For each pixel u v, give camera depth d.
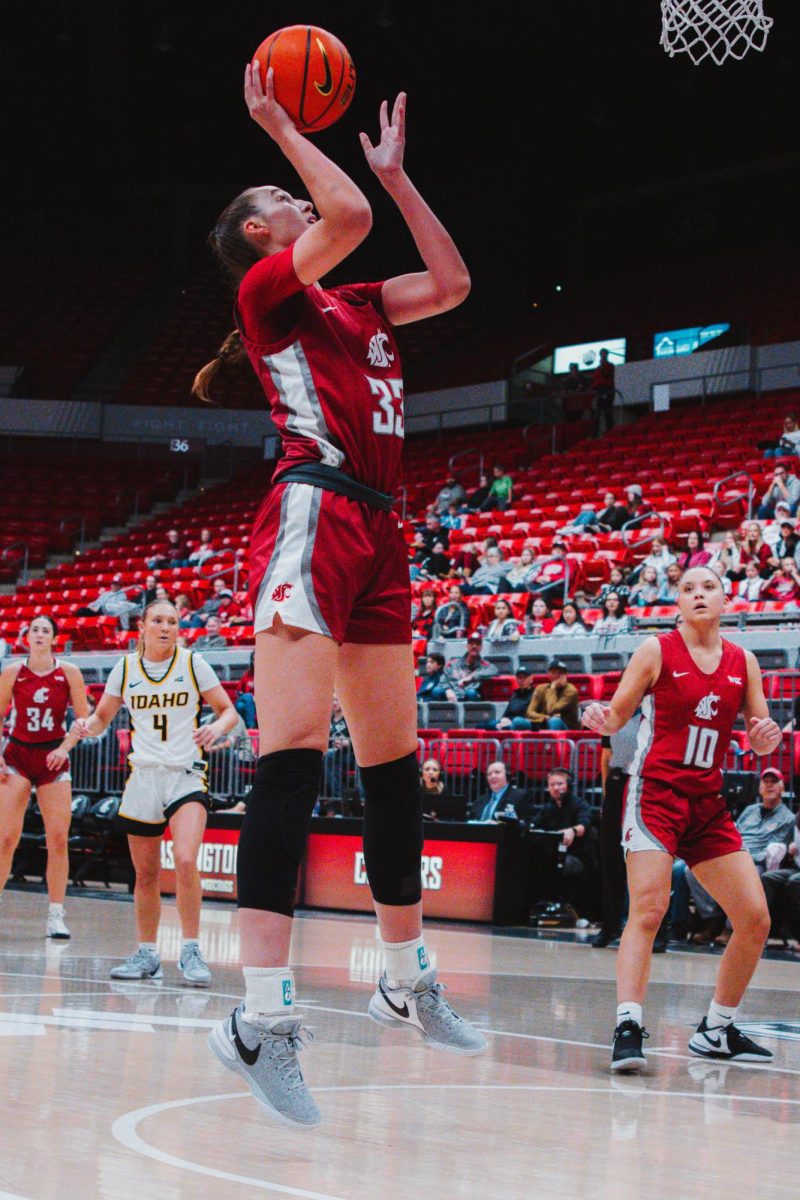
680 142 33.72
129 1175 2.69
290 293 2.73
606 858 9.55
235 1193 2.57
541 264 35.66
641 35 29.20
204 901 12.50
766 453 20.78
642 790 4.79
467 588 18.14
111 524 28.50
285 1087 2.67
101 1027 4.86
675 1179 2.87
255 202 3.00
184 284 35.75
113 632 20.86
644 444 24.50
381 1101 3.66
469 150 35.47
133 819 6.69
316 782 2.75
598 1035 5.21
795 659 13.78
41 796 8.62
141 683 6.81
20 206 36.16
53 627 8.68
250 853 2.70
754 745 4.75
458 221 35.66
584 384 28.80
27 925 9.45
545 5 28.30
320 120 2.83
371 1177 2.76
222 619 19.78
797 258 31.27
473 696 14.87
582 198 35.59
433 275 2.99
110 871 14.34
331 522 2.77
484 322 35.03
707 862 4.81
